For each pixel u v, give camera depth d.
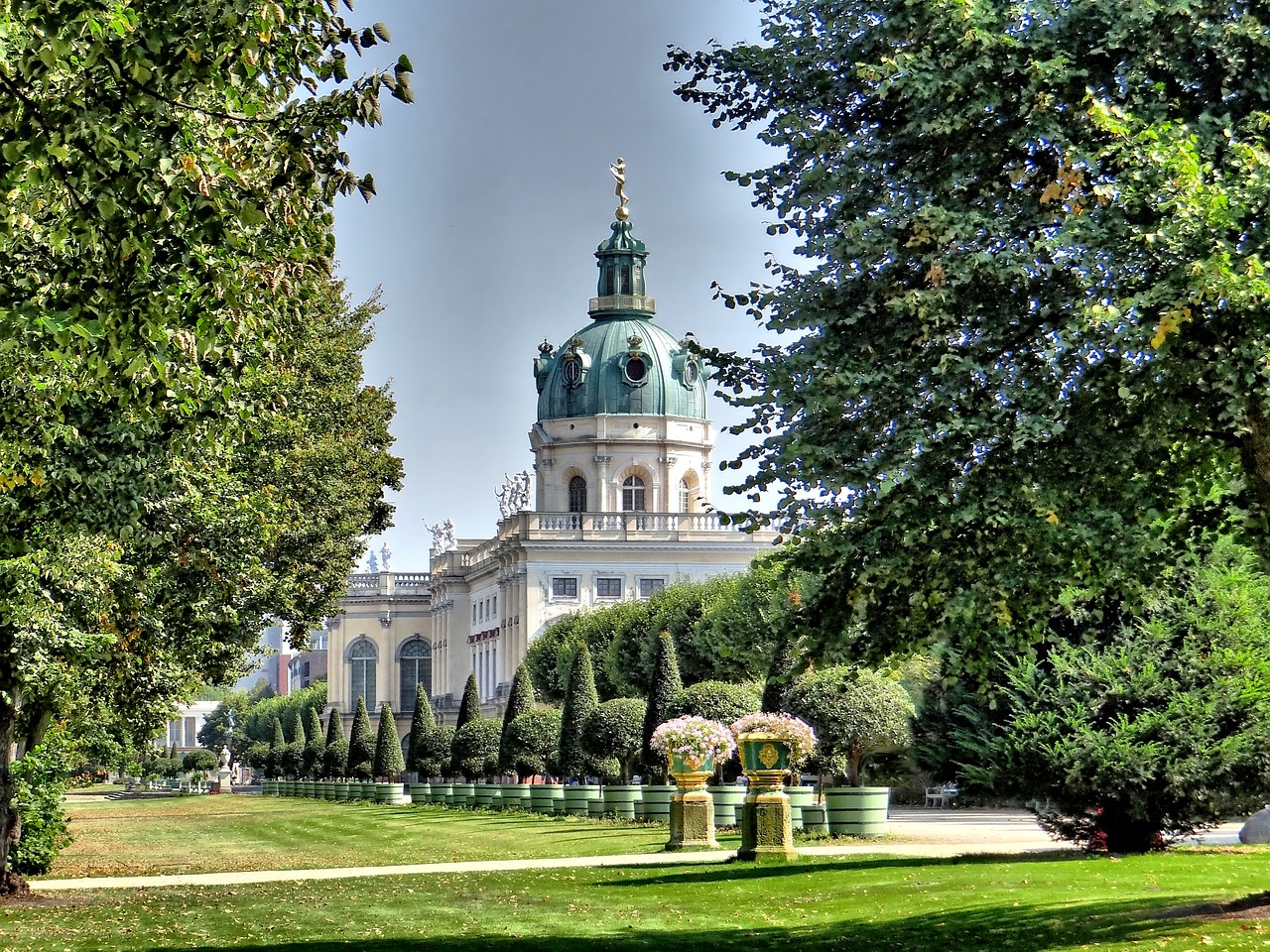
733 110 20.39
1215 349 16.28
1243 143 16.53
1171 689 26.94
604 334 132.38
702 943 19.41
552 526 122.81
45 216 15.36
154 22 13.30
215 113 14.88
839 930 19.89
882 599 18.81
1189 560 18.88
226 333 15.38
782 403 18.03
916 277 18.22
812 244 18.45
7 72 13.05
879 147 18.56
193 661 35.81
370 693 150.00
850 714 39.06
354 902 26.30
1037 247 16.67
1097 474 17.38
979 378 17.39
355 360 55.75
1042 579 17.78
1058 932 18.03
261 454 33.84
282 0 14.48
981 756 28.38
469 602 142.88
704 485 131.50
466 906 24.92
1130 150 16.64
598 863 33.50
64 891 31.38
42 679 25.62
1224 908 18.44
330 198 15.27
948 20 17.67
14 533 19.16
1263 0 17.55
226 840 53.06
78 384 16.77
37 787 37.09
